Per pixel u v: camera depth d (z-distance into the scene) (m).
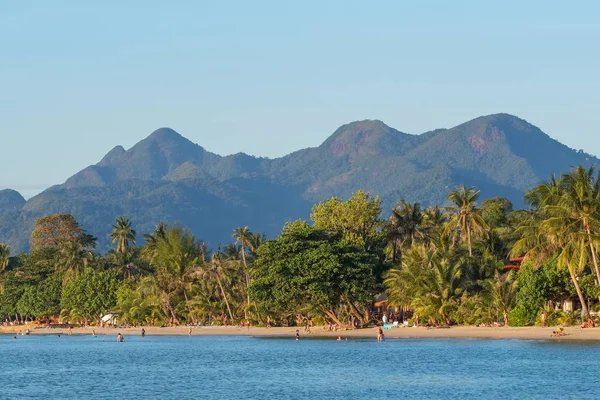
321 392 105.44
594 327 149.50
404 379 114.12
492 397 96.62
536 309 159.50
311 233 190.00
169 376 127.75
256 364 140.00
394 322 191.12
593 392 96.94
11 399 106.88
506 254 197.62
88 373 136.50
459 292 176.62
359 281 184.25
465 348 147.00
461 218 197.12
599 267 151.62
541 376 110.00
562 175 154.00
